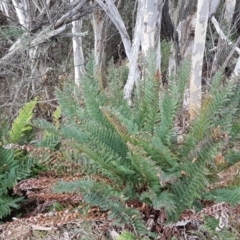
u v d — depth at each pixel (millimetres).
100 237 2189
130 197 2213
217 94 2229
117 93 2566
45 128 2359
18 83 4340
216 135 2002
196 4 3086
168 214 2107
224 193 2078
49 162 2381
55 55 5324
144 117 2471
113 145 2273
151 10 2828
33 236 2254
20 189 2494
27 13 4145
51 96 4457
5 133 2979
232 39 5164
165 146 2201
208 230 2039
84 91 2402
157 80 2402
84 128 2295
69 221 2170
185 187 2104
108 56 6074
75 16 4125
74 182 2072
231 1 4891
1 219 2561
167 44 3932
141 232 2064
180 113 2807
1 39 4367
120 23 3283
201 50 2736
